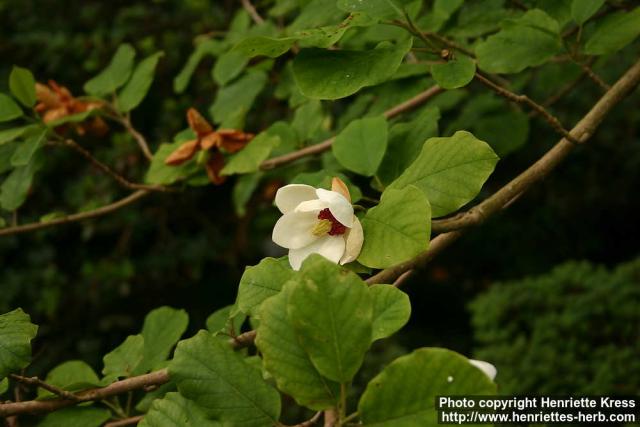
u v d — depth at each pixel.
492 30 1.56
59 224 1.63
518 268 4.17
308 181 1.31
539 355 2.48
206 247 3.71
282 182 3.04
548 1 1.49
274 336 1.00
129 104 1.71
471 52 1.55
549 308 2.69
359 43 1.59
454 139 1.14
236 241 3.77
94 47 3.51
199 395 1.05
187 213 3.78
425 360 0.95
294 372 0.99
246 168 1.53
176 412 1.06
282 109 3.02
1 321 1.17
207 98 3.49
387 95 1.57
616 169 4.01
